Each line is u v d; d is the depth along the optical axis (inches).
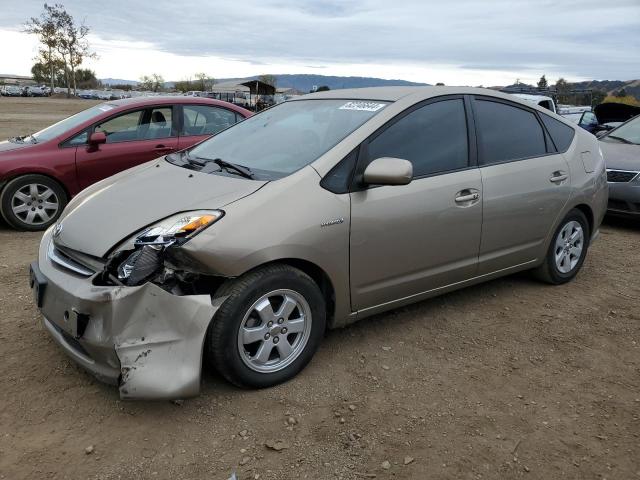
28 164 248.7
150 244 110.4
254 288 116.7
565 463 106.5
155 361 107.5
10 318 155.8
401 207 137.9
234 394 122.6
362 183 132.4
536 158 175.0
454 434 113.4
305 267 129.0
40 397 119.6
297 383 127.9
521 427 116.6
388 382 130.7
